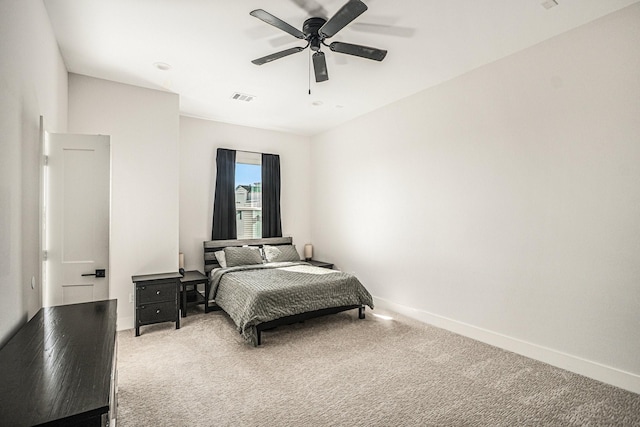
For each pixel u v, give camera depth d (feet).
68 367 4.38
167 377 9.02
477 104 11.76
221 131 18.29
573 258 9.36
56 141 8.84
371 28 9.24
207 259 17.17
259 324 11.40
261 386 8.55
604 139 8.76
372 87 13.42
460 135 12.32
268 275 14.47
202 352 10.71
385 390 8.36
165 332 12.56
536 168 10.14
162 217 13.76
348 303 13.44
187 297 15.78
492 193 11.31
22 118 6.33
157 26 9.06
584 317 9.14
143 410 7.45
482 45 10.19
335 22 7.48
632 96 8.29
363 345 11.25
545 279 9.96
